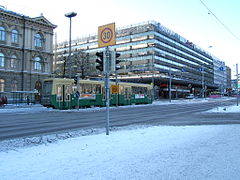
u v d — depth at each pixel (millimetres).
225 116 21453
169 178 4996
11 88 44656
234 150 7453
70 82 31766
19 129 13797
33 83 47656
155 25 91688
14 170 5445
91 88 34125
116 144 8289
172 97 102312
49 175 5102
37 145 8594
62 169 5504
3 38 43969
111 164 5895
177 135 10234
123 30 97500
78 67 65750
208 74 136625
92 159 6352
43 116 22688
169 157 6566
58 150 7469
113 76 96938
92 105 34094
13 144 8766
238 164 6004
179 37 109500
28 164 5926
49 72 50750
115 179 4891
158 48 92250
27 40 47000
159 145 8117
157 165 5840
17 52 45656
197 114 24047
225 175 5219
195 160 6312
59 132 12680
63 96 30906
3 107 35250
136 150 7371
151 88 47344
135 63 93062
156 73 89375
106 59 11180
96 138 9578
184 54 111812
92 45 104562
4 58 43906
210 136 10008
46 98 30391
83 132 11656
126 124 16234
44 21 49656
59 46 115062
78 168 5574
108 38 11078
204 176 5145
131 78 93438
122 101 39531
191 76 117312
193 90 126062
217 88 145750
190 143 8492
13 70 44906
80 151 7277
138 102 43469
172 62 101062
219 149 7570
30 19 46969
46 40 50250
